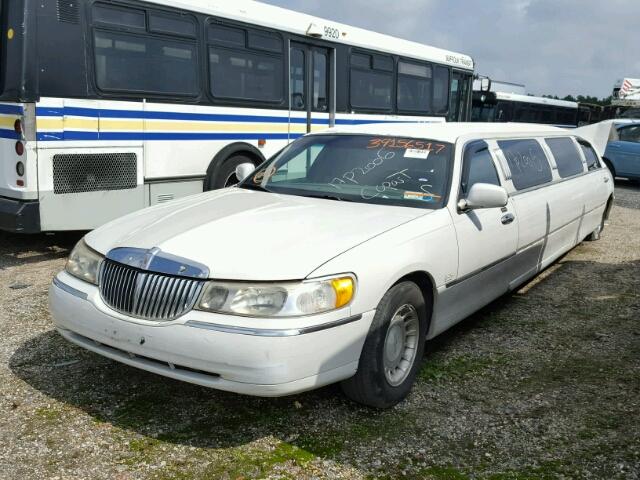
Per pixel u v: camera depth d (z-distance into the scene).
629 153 16.86
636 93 26.33
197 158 8.17
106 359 4.40
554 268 7.34
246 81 8.79
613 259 7.83
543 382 4.30
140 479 3.08
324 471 3.20
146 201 7.61
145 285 3.38
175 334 3.24
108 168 7.13
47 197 6.59
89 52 6.79
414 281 4.02
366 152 4.91
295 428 3.59
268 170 5.16
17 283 6.20
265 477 3.13
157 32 7.48
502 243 4.96
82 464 3.19
